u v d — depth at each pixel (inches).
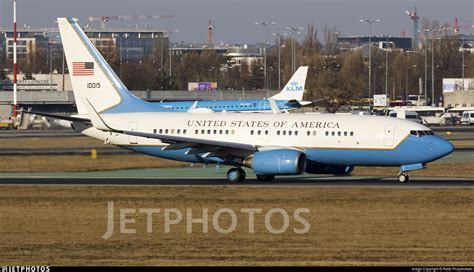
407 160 5654.5
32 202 4761.3
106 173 6604.3
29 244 3698.3
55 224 4141.2
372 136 5679.1
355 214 4355.3
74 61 6525.6
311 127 5812.0
